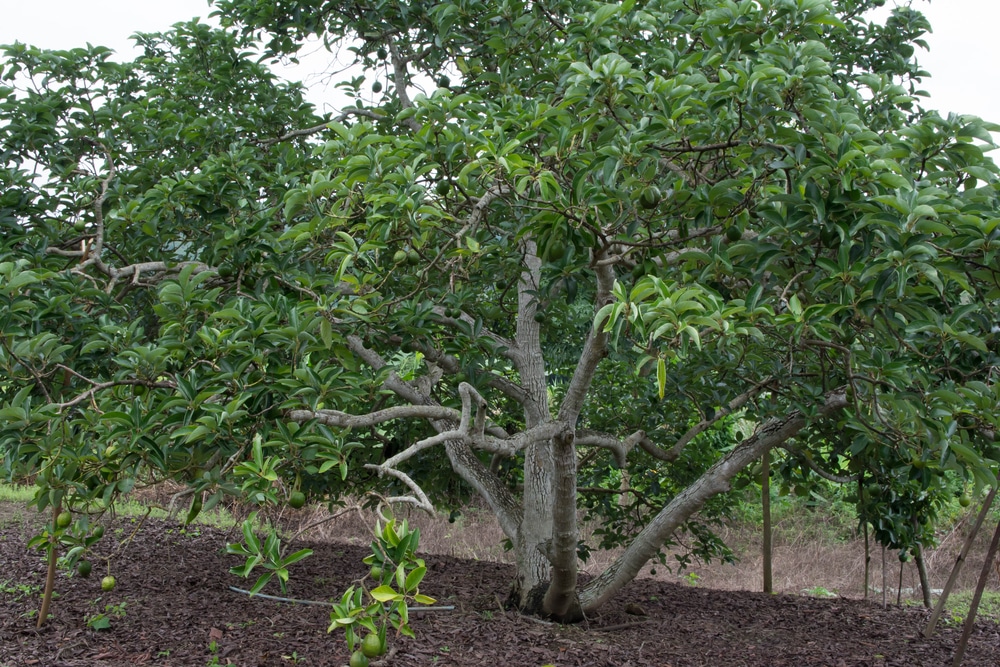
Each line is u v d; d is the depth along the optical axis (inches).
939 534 450.6
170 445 146.6
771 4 156.0
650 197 143.5
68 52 217.5
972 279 140.3
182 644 206.4
